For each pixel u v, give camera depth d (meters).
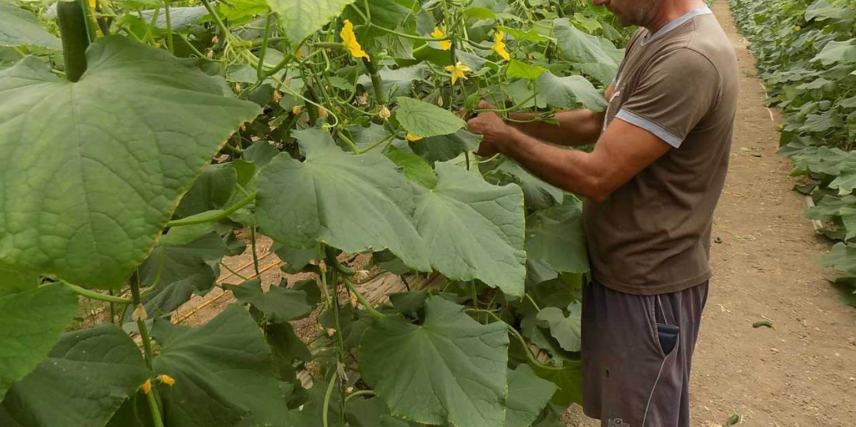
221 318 1.13
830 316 3.87
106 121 0.64
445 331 1.34
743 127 7.71
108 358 0.87
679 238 1.95
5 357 0.69
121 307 1.57
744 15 17.12
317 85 1.59
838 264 4.02
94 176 0.61
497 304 2.93
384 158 1.07
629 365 2.08
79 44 0.77
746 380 3.34
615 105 2.03
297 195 0.89
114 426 0.96
